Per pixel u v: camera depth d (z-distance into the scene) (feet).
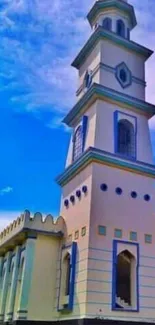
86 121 87.20
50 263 79.30
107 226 72.95
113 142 81.92
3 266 96.37
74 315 67.62
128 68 93.04
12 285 81.82
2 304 87.15
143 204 79.36
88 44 95.45
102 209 73.87
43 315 74.23
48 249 80.33
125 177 79.66
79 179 81.61
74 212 79.87
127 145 84.94
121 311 67.05
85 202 75.77
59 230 82.69
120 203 76.54
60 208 88.02
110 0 99.45
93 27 102.58
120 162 79.61
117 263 73.51
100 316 64.69
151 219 78.89
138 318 67.92
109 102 85.97
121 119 85.71
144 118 89.81
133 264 72.95
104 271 68.90
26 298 74.08
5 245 92.89
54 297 76.69
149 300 70.79
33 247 78.69
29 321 72.28
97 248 70.13
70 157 91.50
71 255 74.08
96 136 80.38
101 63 89.25
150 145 87.30
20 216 84.53
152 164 84.23
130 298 71.00
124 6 100.17
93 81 90.79
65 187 88.53
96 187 75.10
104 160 78.23
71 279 71.46
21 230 80.07
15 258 85.10
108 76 88.79
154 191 82.07
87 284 66.44
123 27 98.89
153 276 73.51
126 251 73.31
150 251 75.61
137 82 93.20
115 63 91.50
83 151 83.61
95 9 100.94
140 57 97.09
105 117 83.66
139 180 81.20
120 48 94.22
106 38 92.73
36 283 76.23
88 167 78.59
